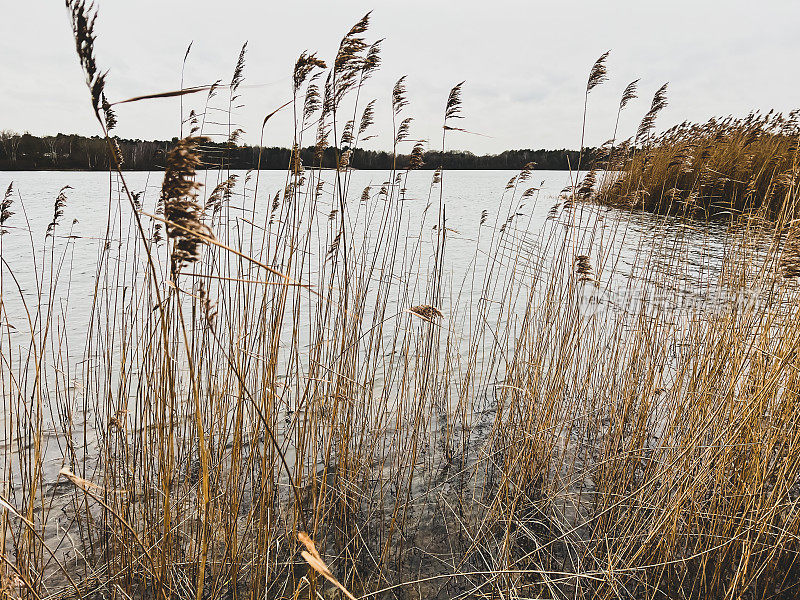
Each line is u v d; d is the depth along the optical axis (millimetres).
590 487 5227
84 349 8008
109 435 4234
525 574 4109
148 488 4086
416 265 14969
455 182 76375
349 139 5090
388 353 8281
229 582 3852
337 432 4973
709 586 3980
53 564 3982
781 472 3863
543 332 6621
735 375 4566
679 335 7145
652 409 6043
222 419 4500
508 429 5832
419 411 5398
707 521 4359
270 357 3932
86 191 42688
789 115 13781
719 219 13867
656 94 6293
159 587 3324
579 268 5969
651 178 13531
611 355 6453
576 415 6262
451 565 4250
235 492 3508
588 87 5699
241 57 4570
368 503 4992
